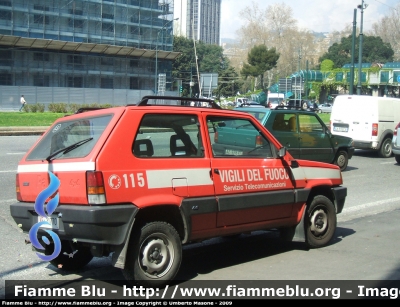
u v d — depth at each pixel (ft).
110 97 208.23
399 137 55.72
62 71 208.95
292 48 281.33
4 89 184.24
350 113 61.05
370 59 303.07
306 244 23.07
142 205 16.62
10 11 194.59
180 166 17.95
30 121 103.71
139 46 226.58
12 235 25.11
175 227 18.19
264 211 20.71
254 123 21.11
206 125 19.29
